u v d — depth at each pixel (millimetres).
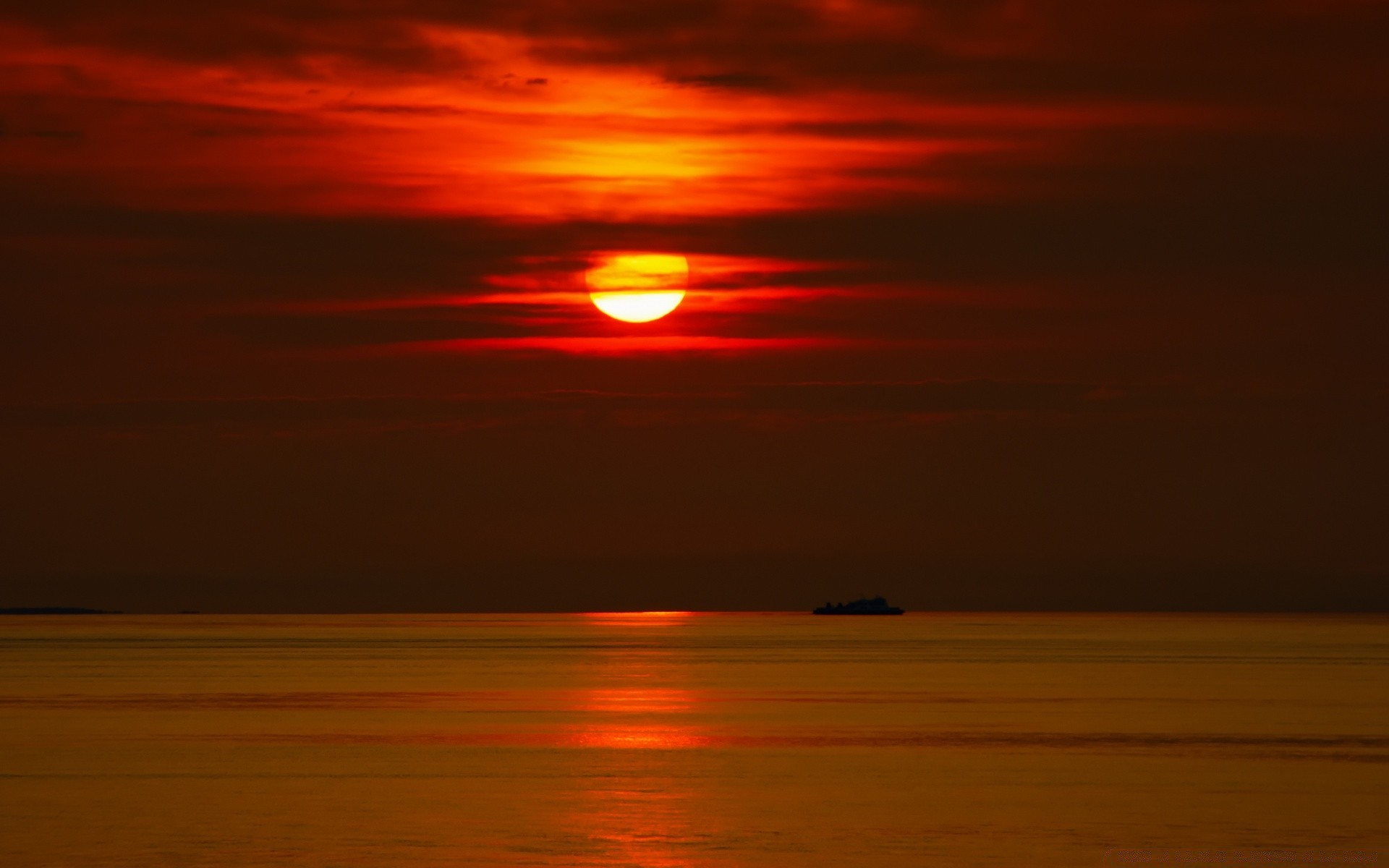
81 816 157500
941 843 144875
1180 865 136875
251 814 158375
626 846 142875
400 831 149750
